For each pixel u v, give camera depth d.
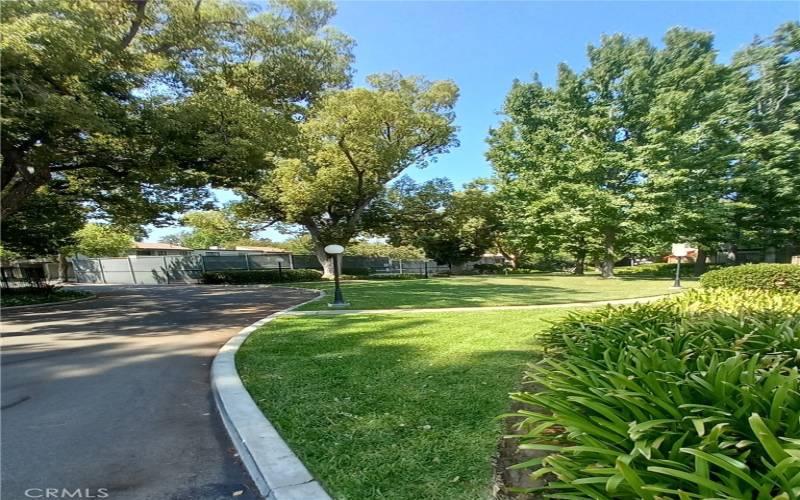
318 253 26.14
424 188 28.19
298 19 16.55
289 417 3.25
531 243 26.45
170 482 2.50
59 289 18.73
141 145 10.03
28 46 6.85
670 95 19.77
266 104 13.28
